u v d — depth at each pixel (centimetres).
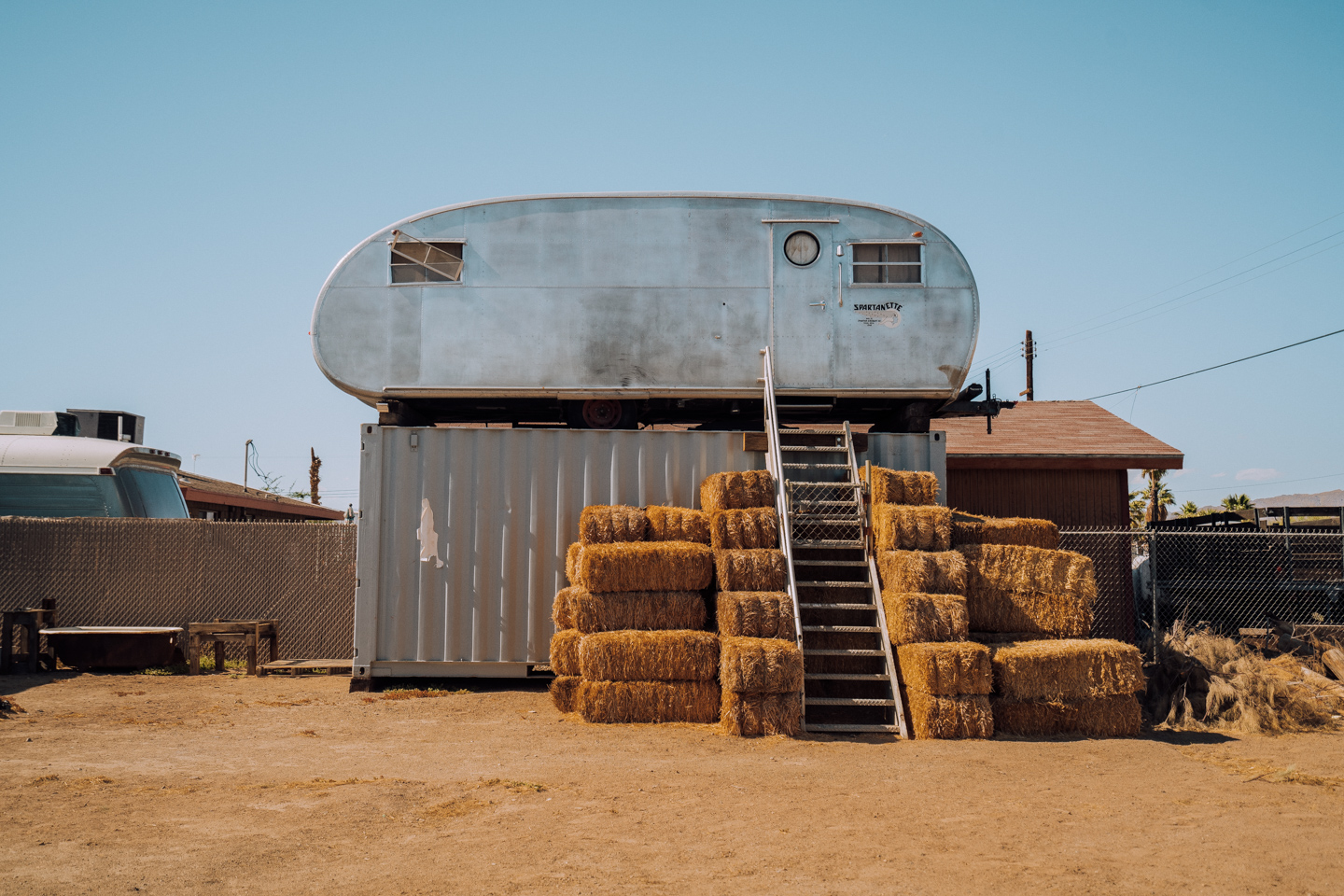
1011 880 404
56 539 1135
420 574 948
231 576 1141
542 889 388
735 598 765
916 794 555
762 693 729
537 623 947
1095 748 701
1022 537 847
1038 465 1231
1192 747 709
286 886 389
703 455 970
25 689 933
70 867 405
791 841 459
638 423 1167
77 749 652
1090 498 1254
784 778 593
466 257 995
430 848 442
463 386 986
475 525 954
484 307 991
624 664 768
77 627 1080
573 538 956
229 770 597
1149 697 824
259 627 1045
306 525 1145
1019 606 805
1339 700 847
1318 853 445
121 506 1171
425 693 915
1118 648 750
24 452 1165
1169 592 1295
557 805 523
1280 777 606
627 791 557
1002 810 521
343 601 1137
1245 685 800
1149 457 1228
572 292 992
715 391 987
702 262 996
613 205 1000
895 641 773
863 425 1237
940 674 725
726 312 991
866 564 853
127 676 1024
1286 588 1227
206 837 453
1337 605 1188
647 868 416
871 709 804
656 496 962
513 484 960
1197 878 408
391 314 992
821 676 768
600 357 988
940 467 988
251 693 916
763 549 818
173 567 1141
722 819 498
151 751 651
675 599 802
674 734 732
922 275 1005
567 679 815
